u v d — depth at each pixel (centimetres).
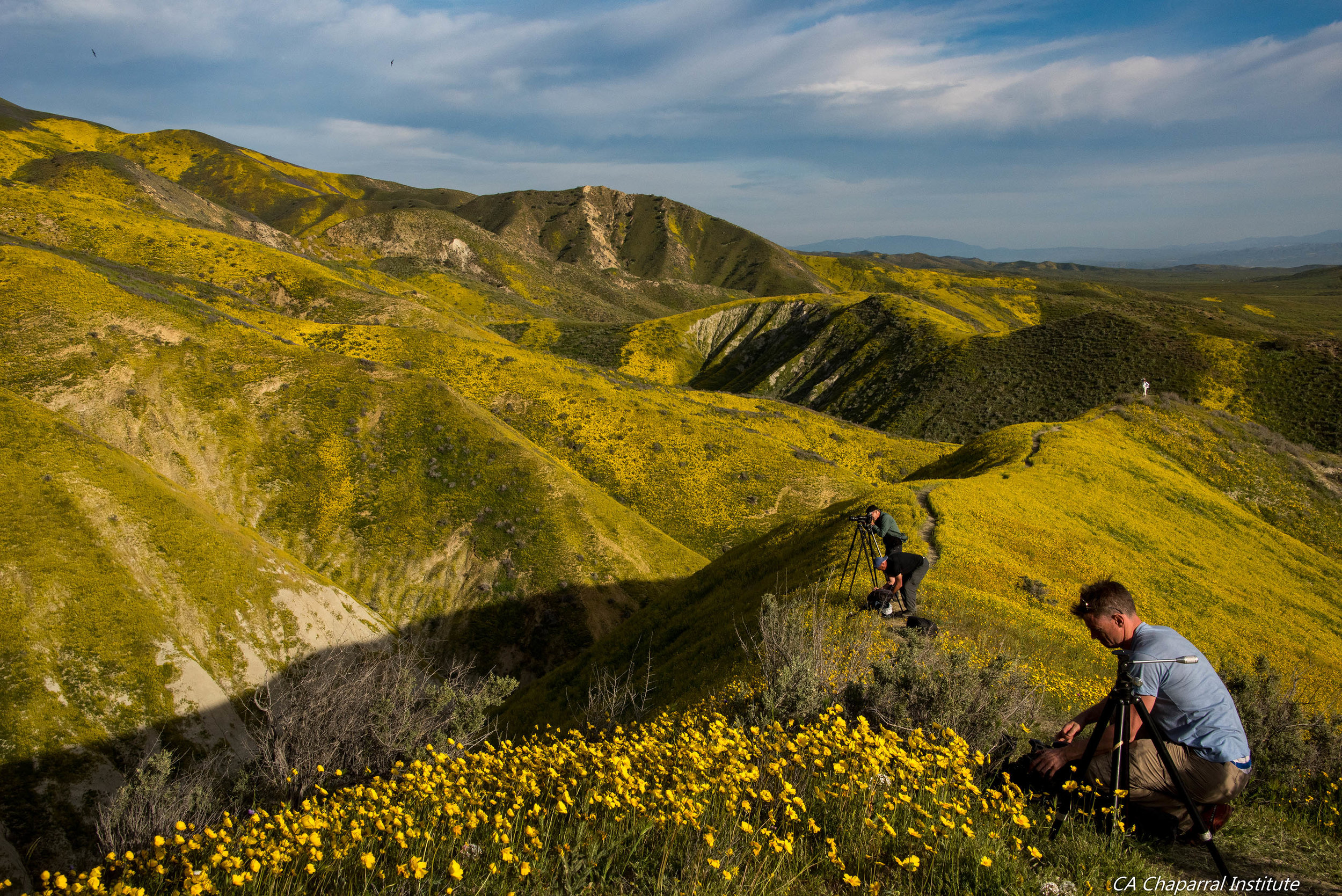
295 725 1052
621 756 466
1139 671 403
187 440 5994
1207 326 12475
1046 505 3017
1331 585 3519
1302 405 8425
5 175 19138
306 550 5578
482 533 5766
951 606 1470
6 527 3553
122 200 18462
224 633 3756
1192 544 3309
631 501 7062
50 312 6456
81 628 3359
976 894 360
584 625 5319
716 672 1323
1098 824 429
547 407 8144
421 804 459
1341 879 426
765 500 7175
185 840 399
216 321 7081
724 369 16712
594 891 368
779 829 420
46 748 2936
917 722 577
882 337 14050
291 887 381
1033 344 11519
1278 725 706
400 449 6312
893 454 8756
